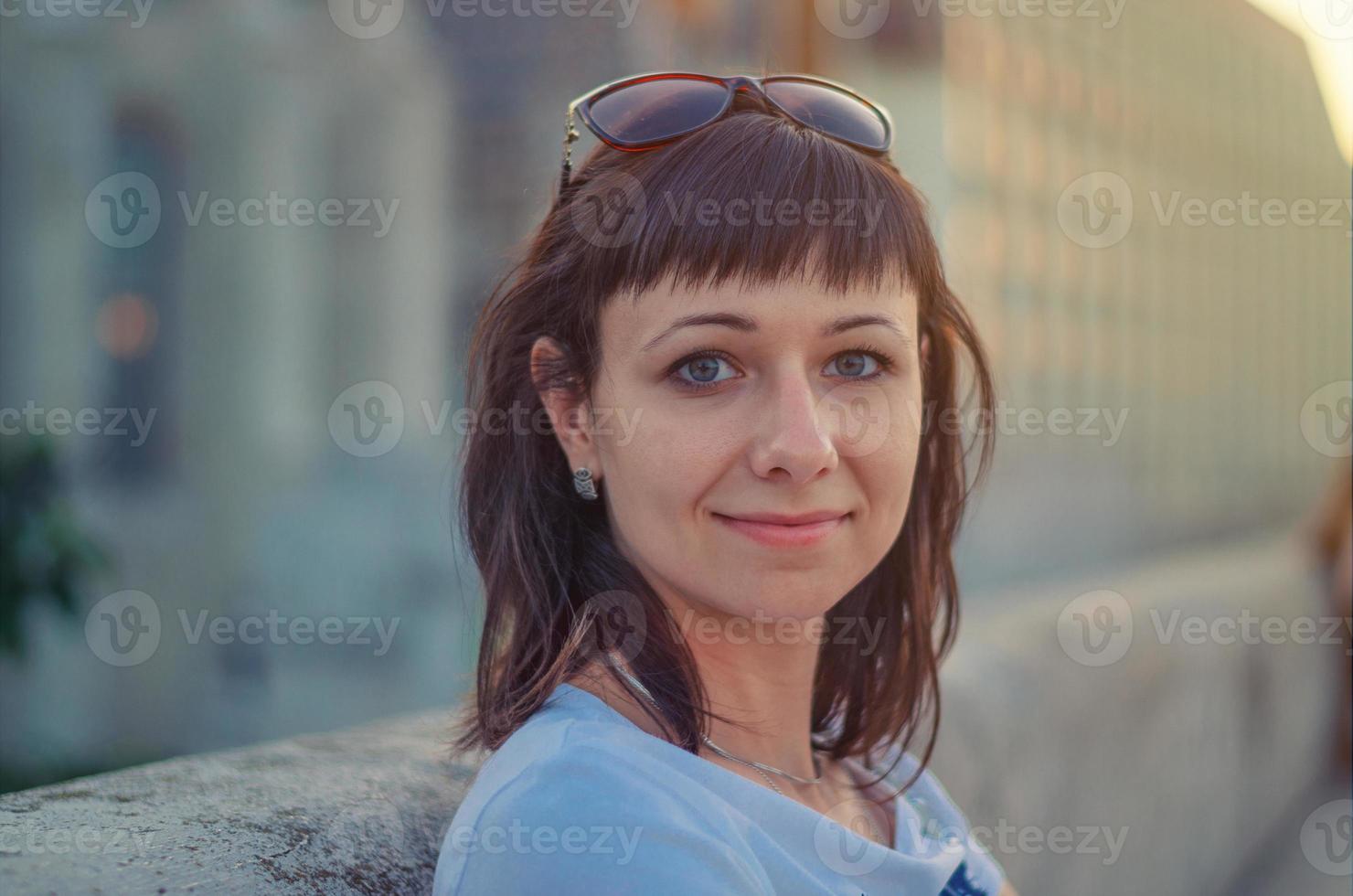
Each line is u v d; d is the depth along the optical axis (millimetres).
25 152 5059
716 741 1120
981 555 6836
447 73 5797
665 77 1082
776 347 979
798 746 1219
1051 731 2412
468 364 1222
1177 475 10914
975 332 1366
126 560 5043
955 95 6883
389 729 1442
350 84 5680
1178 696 3207
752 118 1046
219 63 5195
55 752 4039
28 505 2791
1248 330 12648
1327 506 4406
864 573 1056
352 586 5277
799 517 985
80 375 5160
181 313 5312
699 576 1004
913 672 1373
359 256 5840
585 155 1158
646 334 997
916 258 1087
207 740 4871
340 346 5797
